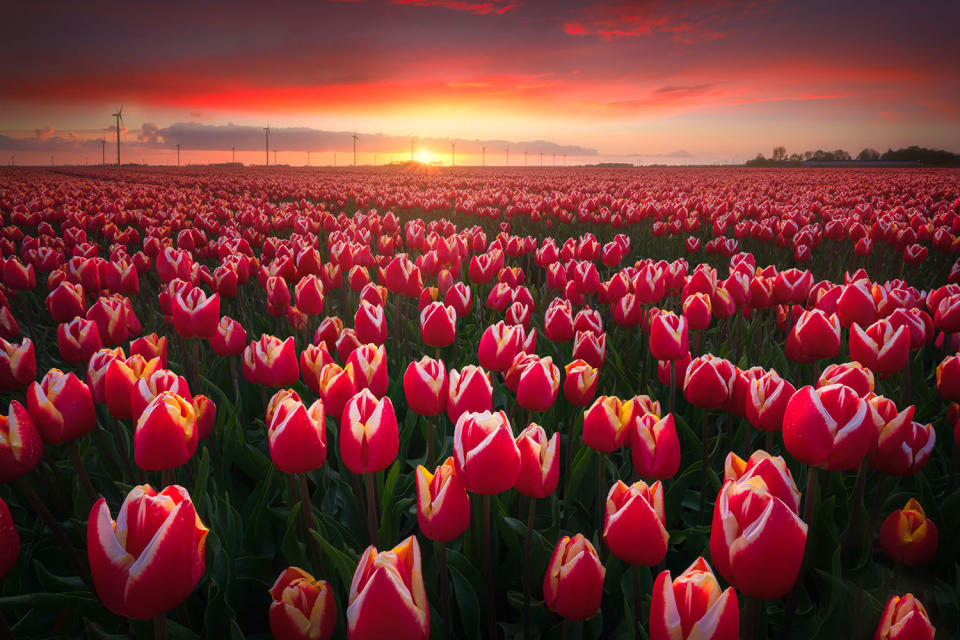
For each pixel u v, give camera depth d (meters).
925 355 5.66
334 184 32.91
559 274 5.73
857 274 4.64
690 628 1.31
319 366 3.26
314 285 4.37
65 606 2.35
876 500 2.53
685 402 4.41
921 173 61.16
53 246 8.77
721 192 22.95
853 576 2.60
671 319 3.20
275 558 2.91
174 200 18.14
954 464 3.07
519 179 45.75
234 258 5.89
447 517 1.88
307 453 2.10
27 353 2.74
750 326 5.36
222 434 3.64
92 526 1.41
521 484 2.16
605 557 2.73
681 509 3.42
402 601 1.32
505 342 3.23
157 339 3.34
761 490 1.45
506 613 2.77
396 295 4.95
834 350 2.94
